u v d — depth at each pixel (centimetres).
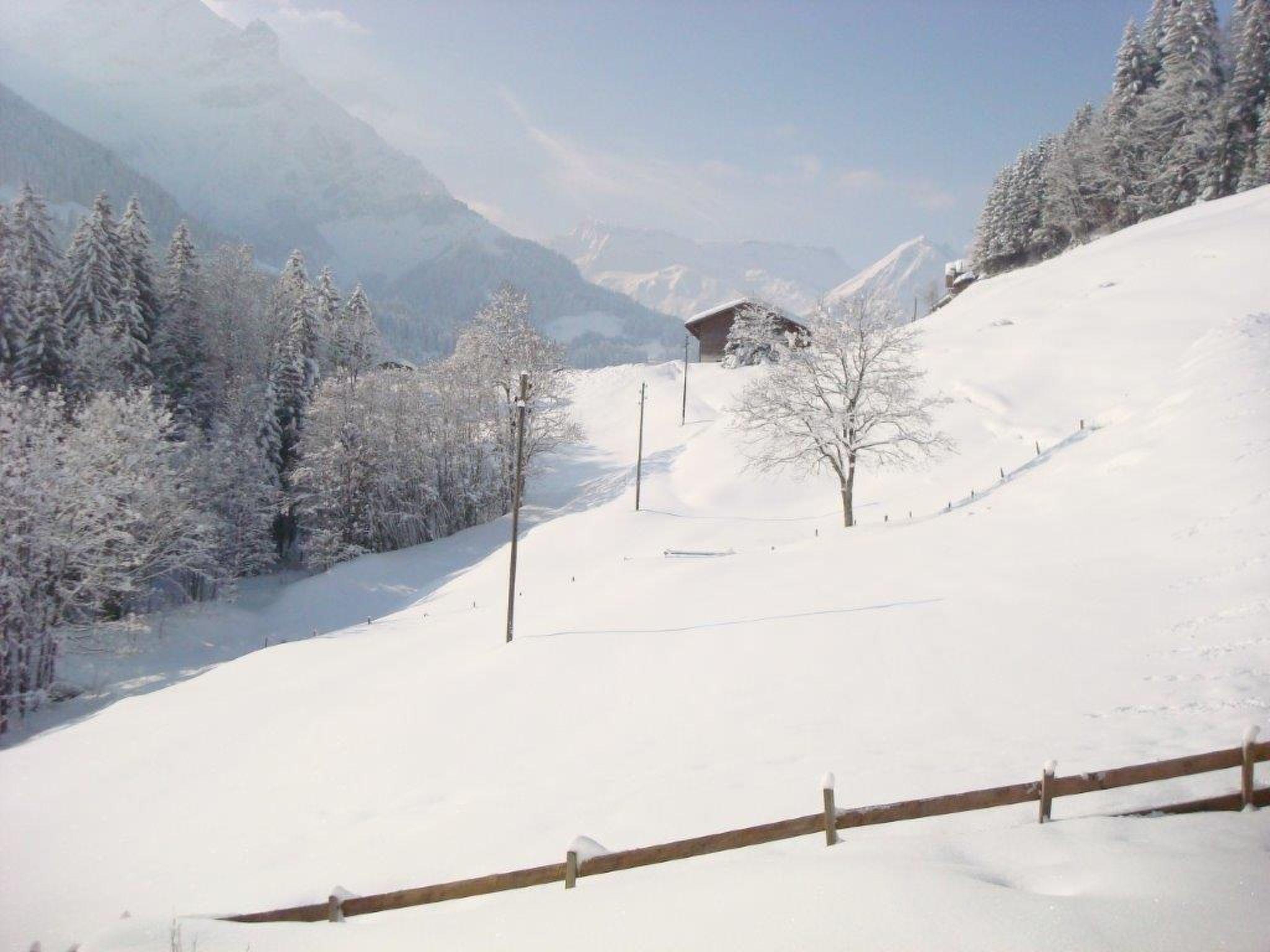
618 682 1738
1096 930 500
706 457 5428
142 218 6322
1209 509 1923
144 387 5328
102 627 3828
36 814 1742
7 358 5000
